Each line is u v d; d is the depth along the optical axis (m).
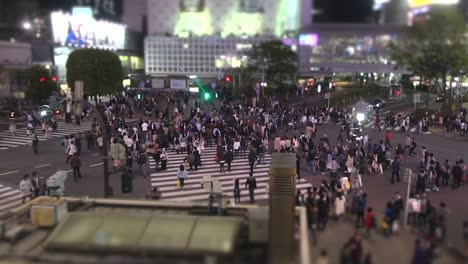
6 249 12.05
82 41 98.38
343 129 40.66
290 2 152.88
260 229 12.59
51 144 37.72
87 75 60.59
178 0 167.38
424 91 74.62
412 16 67.44
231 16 164.62
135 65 139.38
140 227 12.36
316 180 27.16
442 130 44.25
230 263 11.59
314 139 38.97
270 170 21.81
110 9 155.38
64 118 48.97
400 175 27.78
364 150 30.62
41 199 14.90
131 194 24.42
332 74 106.81
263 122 43.31
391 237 17.36
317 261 14.20
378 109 54.03
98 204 15.85
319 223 18.09
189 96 65.00
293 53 83.06
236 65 120.44
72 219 12.96
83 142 38.41
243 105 56.44
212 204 15.05
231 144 32.75
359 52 119.50
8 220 14.25
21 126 46.75
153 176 28.34
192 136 35.31
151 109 53.75
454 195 23.77
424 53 53.12
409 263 15.02
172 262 11.06
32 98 56.94
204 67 147.12
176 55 146.88
